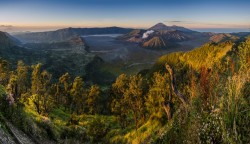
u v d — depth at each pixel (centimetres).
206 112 1088
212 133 952
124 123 10856
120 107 11212
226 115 894
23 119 3509
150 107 7081
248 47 1155
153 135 1848
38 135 3722
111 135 8175
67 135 5591
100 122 7669
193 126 1099
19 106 3778
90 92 14950
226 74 1168
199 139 998
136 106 9875
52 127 4791
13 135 2297
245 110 859
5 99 3366
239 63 1179
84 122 11669
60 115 13638
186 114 1317
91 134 7256
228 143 826
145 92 10831
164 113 4234
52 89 16500
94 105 15100
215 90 1132
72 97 16288
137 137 4447
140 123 9025
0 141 1792
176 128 1381
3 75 14438
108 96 15938
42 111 10606
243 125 841
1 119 2353
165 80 6694
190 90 1370
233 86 945
